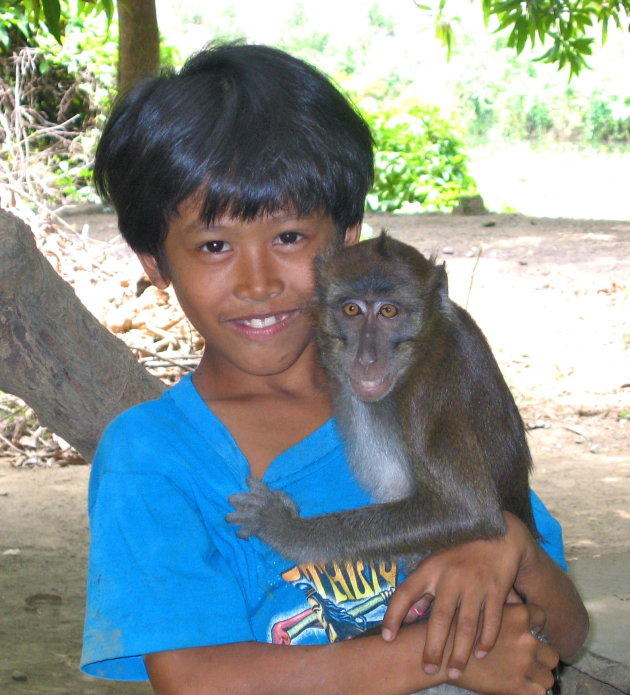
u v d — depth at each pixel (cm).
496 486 118
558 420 312
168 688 96
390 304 119
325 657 98
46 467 279
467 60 1330
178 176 101
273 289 103
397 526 114
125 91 107
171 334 328
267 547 108
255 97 102
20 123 495
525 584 109
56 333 140
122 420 106
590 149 1211
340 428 116
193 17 1388
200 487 104
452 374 119
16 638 174
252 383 110
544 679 104
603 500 247
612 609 168
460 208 719
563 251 547
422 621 107
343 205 106
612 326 405
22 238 134
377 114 768
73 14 644
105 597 97
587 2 351
